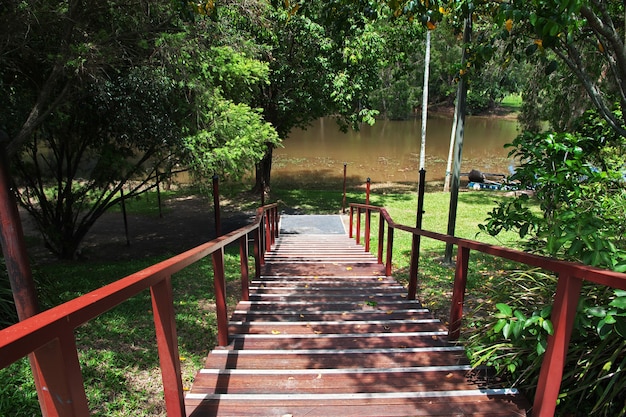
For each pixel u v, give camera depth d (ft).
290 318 13.20
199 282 20.92
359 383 8.57
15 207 4.95
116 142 30.60
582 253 7.06
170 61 23.89
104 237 41.57
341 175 77.97
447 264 25.17
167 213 51.01
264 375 8.82
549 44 8.33
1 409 8.41
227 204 55.16
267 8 31.12
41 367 4.03
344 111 42.73
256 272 18.71
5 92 22.91
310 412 7.43
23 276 5.09
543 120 42.14
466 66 13.83
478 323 9.75
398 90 151.12
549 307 6.55
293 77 43.37
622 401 7.09
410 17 12.36
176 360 6.58
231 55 29.81
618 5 12.62
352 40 37.50
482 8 13.99
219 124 28.53
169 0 20.72
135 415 8.88
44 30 19.86
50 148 32.58
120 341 12.64
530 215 11.14
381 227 22.54
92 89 23.11
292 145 111.86
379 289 16.96
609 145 13.85
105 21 23.07
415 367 9.23
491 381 8.58
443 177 76.69
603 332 5.94
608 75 21.81
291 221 44.19
